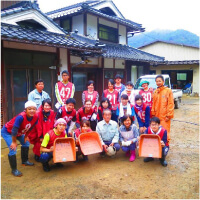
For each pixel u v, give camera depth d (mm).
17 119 3215
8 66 5574
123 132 4152
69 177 3379
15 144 3314
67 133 4234
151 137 3836
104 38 12367
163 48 18625
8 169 3637
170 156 4242
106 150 3926
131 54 12391
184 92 17797
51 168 3727
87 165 3857
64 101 4816
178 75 18781
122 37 13789
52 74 6676
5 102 5516
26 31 5797
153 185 3125
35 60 6184
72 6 11992
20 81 5922
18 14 5723
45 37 5875
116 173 3521
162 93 4340
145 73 14297
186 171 3574
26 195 2850
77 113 4438
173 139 5391
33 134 3803
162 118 4344
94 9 10695
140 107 4512
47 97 4562
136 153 4484
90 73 10516
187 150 4582
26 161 3857
